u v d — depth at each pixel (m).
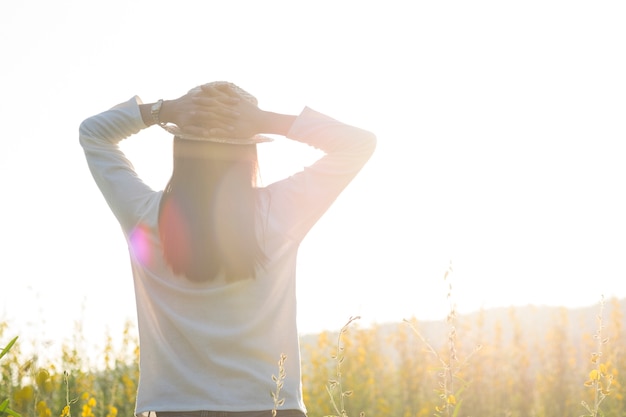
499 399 9.57
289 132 2.88
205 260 2.65
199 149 2.76
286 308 2.74
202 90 2.88
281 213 2.76
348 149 2.84
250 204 2.73
